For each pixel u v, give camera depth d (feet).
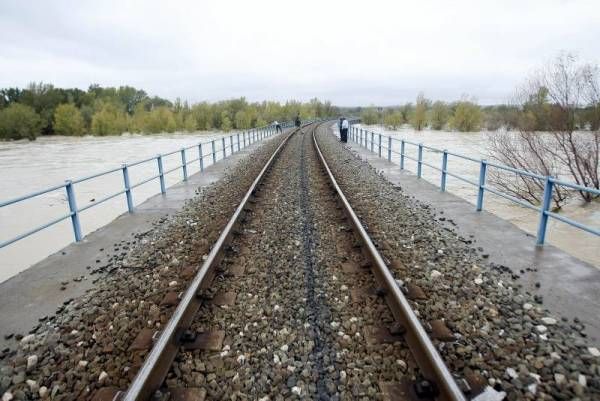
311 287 15.01
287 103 397.19
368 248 17.43
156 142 217.77
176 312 11.91
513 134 57.00
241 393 9.70
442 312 13.20
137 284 16.43
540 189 48.52
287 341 11.68
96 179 83.92
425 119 261.65
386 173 45.32
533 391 9.62
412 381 9.86
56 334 12.91
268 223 24.00
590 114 47.32
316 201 29.78
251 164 57.06
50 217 54.54
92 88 452.76
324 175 42.68
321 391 9.67
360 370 10.37
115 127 296.71
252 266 17.20
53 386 10.44
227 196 34.32
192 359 10.92
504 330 12.15
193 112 321.73
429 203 29.86
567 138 48.32
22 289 16.53
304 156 63.46
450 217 25.63
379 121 342.64
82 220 51.80
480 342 11.47
